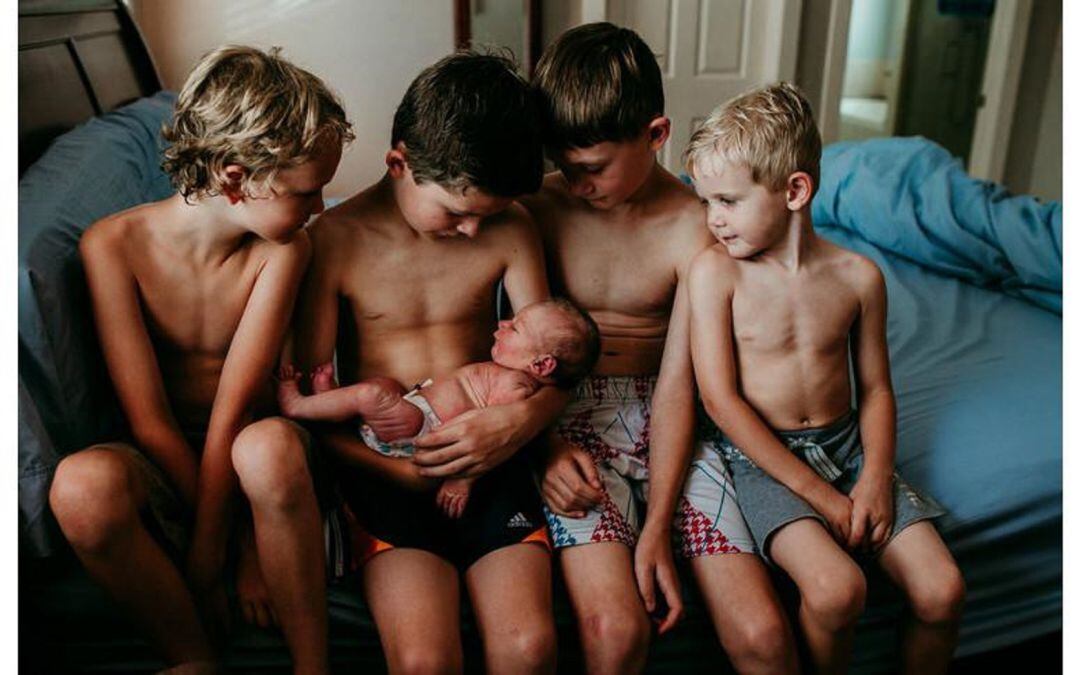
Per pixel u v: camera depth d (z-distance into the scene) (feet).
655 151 3.42
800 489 3.28
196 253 3.15
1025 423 4.10
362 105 9.67
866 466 3.35
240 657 3.18
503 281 3.61
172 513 3.15
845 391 3.50
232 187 2.86
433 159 2.96
